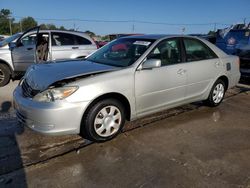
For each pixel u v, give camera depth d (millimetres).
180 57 4426
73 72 3500
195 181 2838
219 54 5148
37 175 2885
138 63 3811
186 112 5023
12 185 2707
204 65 4758
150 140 3781
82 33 8141
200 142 3766
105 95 3494
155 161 3217
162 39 4223
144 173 2965
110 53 4379
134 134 3961
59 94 3172
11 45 7156
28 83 3641
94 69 3646
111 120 3643
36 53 7270
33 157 3250
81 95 3246
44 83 3330
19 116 3561
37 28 7211
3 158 3205
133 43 4297
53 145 3564
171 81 4211
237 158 3338
